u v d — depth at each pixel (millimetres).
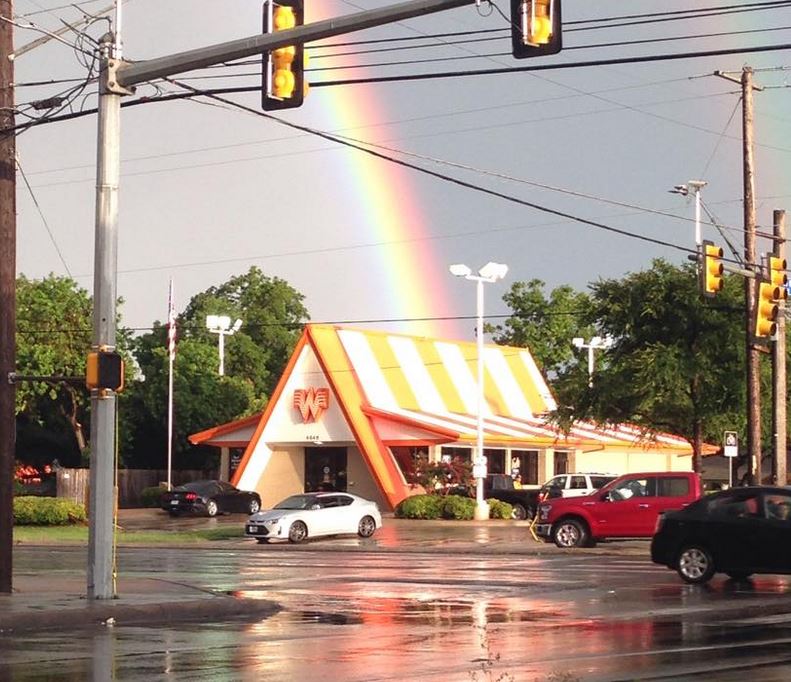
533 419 66875
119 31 20203
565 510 35844
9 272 21500
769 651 14766
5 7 21719
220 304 100062
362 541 41969
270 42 17312
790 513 23547
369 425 57406
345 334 60000
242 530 46688
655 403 48969
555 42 15633
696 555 24391
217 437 62750
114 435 20141
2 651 15031
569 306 92125
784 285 31188
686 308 48062
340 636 16719
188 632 17266
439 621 18625
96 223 20109
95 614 18578
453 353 66062
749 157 36344
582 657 14398
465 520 50906
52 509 50719
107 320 19984
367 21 16469
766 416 49750
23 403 66188
